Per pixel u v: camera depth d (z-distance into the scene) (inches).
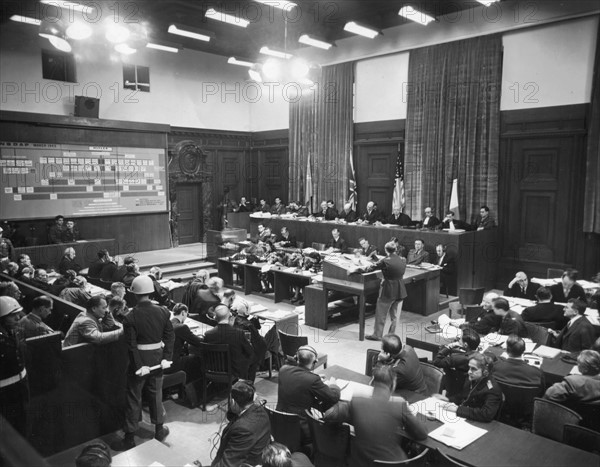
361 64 611.2
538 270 473.4
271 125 733.9
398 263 344.2
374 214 558.6
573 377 182.9
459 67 510.3
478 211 507.8
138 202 606.2
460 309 323.3
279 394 187.2
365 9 538.9
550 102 457.4
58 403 201.6
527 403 192.2
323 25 592.7
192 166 680.4
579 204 445.1
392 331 356.2
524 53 470.3
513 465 139.0
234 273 557.6
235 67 734.5
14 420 176.9
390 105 586.6
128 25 489.7
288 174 713.0
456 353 211.9
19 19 439.8
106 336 213.8
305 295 390.0
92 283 418.9
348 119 622.2
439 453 142.6
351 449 153.1
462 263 446.6
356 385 195.5
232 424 162.2
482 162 499.5
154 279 361.1
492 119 489.4
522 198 481.1
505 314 258.7
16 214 511.5
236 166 747.4
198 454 206.2
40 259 467.2
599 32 419.2
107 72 591.2
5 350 172.4
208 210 706.8
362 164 621.6
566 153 450.6
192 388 250.1
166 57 651.5
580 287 315.0
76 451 202.1
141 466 140.6
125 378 221.8
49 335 198.5
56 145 534.3
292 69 501.4
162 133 626.2
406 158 561.0
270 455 125.7
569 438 159.3
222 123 723.4
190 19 580.1
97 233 573.9
